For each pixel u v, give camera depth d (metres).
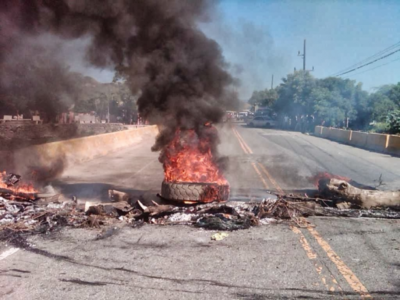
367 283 4.08
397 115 28.16
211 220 6.04
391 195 7.09
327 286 4.00
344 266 4.52
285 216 6.52
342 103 37.00
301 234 5.70
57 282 4.06
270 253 4.92
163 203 7.15
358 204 7.16
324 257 4.80
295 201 6.98
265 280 4.13
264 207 6.66
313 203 6.80
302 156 17.92
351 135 26.62
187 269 4.41
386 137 21.28
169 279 4.15
